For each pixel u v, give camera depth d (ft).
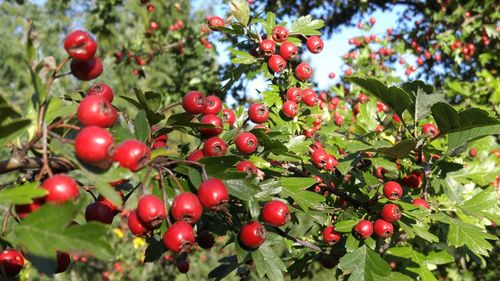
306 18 1.02
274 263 0.67
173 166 0.64
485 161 0.92
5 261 0.57
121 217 2.99
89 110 0.52
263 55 0.97
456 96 2.32
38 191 0.46
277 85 0.97
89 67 0.59
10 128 0.50
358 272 0.76
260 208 0.69
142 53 2.95
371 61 2.24
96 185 0.50
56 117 0.58
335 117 1.58
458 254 1.72
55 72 0.56
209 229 0.80
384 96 0.86
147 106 0.69
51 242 0.45
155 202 0.57
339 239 0.85
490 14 2.41
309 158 0.89
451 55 2.49
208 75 2.79
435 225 1.59
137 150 0.54
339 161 0.92
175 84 2.83
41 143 0.55
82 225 0.45
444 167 0.89
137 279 3.05
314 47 1.00
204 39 2.85
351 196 0.90
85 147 0.49
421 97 0.85
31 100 0.56
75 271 3.11
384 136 0.97
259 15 1.01
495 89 2.17
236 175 0.61
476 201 0.89
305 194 0.74
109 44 4.29
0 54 7.69
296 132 0.98
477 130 0.82
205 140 0.73
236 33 1.01
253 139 0.73
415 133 0.87
